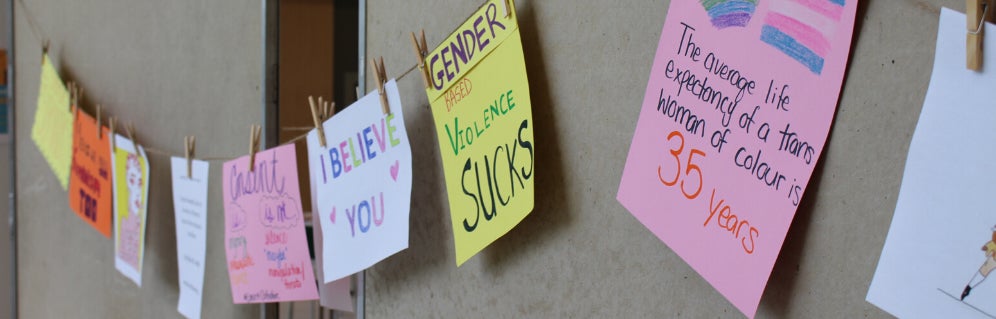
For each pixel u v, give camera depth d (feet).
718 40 2.66
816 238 2.48
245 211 5.23
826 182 2.44
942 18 2.09
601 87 3.18
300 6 9.93
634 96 3.03
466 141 3.65
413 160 4.24
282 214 4.92
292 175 4.80
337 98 9.45
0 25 11.78
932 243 2.14
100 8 7.64
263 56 5.35
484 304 3.87
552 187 3.47
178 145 6.51
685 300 2.88
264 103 5.35
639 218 2.97
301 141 8.81
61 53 8.48
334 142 4.39
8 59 9.53
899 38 2.23
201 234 5.63
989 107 2.00
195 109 6.23
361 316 4.78
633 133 3.04
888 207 2.27
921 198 2.16
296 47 9.90
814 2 2.38
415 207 4.27
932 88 2.12
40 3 8.85
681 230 2.80
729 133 2.63
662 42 2.87
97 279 7.98
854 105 2.35
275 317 5.71
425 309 4.25
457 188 3.73
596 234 3.25
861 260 2.35
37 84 8.89
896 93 2.24
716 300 2.76
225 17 5.79
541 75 3.48
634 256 3.08
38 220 9.27
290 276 4.94
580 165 3.30
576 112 3.31
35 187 9.25
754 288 2.53
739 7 2.59
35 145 9.11
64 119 7.80
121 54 7.33
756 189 2.54
